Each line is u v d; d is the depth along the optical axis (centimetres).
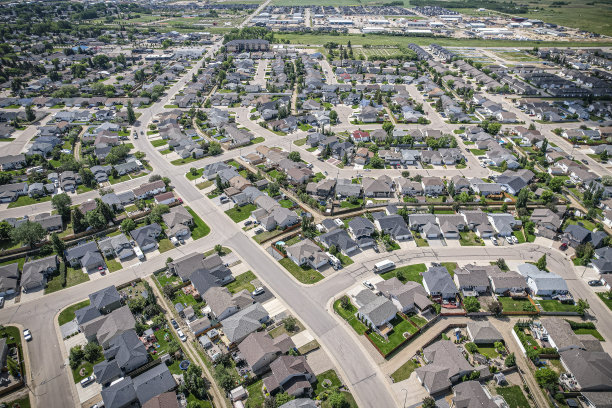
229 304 10125
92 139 19950
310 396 8225
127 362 8662
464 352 9131
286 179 16450
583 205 14812
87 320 9850
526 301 10650
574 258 12319
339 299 10719
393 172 17212
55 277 11556
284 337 9275
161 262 12106
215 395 8312
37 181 16188
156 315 10156
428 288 10819
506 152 18250
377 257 12325
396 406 8069
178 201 15112
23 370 8862
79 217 13300
